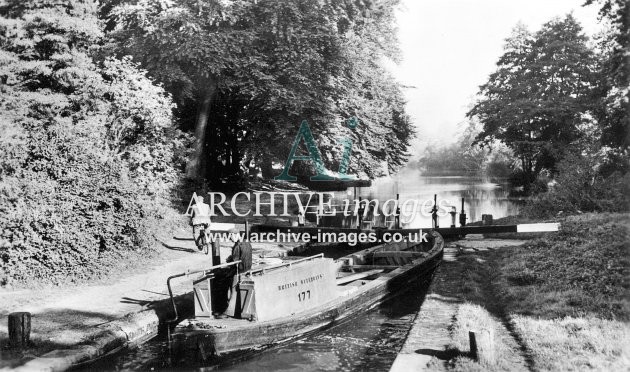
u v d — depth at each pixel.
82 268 12.30
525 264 13.08
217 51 23.47
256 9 26.20
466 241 19.72
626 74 19.08
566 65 33.53
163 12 22.38
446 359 6.76
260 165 36.47
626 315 8.07
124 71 18.98
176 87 24.83
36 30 16.41
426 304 9.80
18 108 14.95
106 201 13.21
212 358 8.20
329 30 27.84
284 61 26.39
